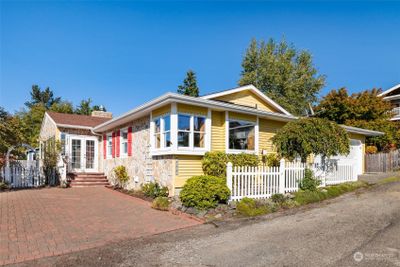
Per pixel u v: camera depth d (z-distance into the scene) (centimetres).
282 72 3312
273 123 1393
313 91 3347
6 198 1054
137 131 1313
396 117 2744
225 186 827
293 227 625
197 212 769
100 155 1814
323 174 1166
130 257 457
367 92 2458
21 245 516
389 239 520
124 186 1406
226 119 1152
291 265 414
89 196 1124
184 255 464
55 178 1540
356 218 687
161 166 1083
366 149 2138
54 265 427
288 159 1134
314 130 1065
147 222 693
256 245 507
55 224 670
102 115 2250
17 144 1540
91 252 483
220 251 480
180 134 1031
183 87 3941
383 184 1257
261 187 922
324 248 482
